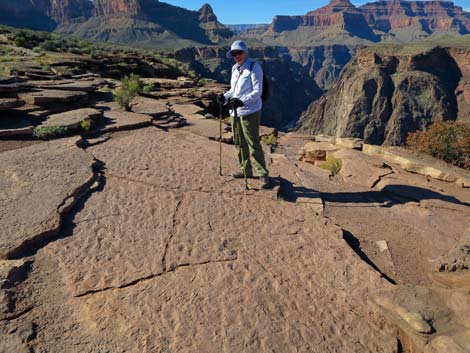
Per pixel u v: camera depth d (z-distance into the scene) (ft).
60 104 37.35
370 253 17.46
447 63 525.75
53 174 21.08
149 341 11.32
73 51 133.90
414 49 530.27
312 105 630.74
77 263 14.49
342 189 24.68
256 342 11.57
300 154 33.47
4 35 140.26
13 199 18.16
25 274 13.60
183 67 150.51
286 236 17.40
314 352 11.41
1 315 11.62
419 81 501.97
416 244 18.57
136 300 12.86
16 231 15.55
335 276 14.84
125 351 10.96
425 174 28.71
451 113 499.92
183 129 36.06
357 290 14.14
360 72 540.11
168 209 18.90
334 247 16.71
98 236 16.28
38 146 25.72
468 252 15.69
